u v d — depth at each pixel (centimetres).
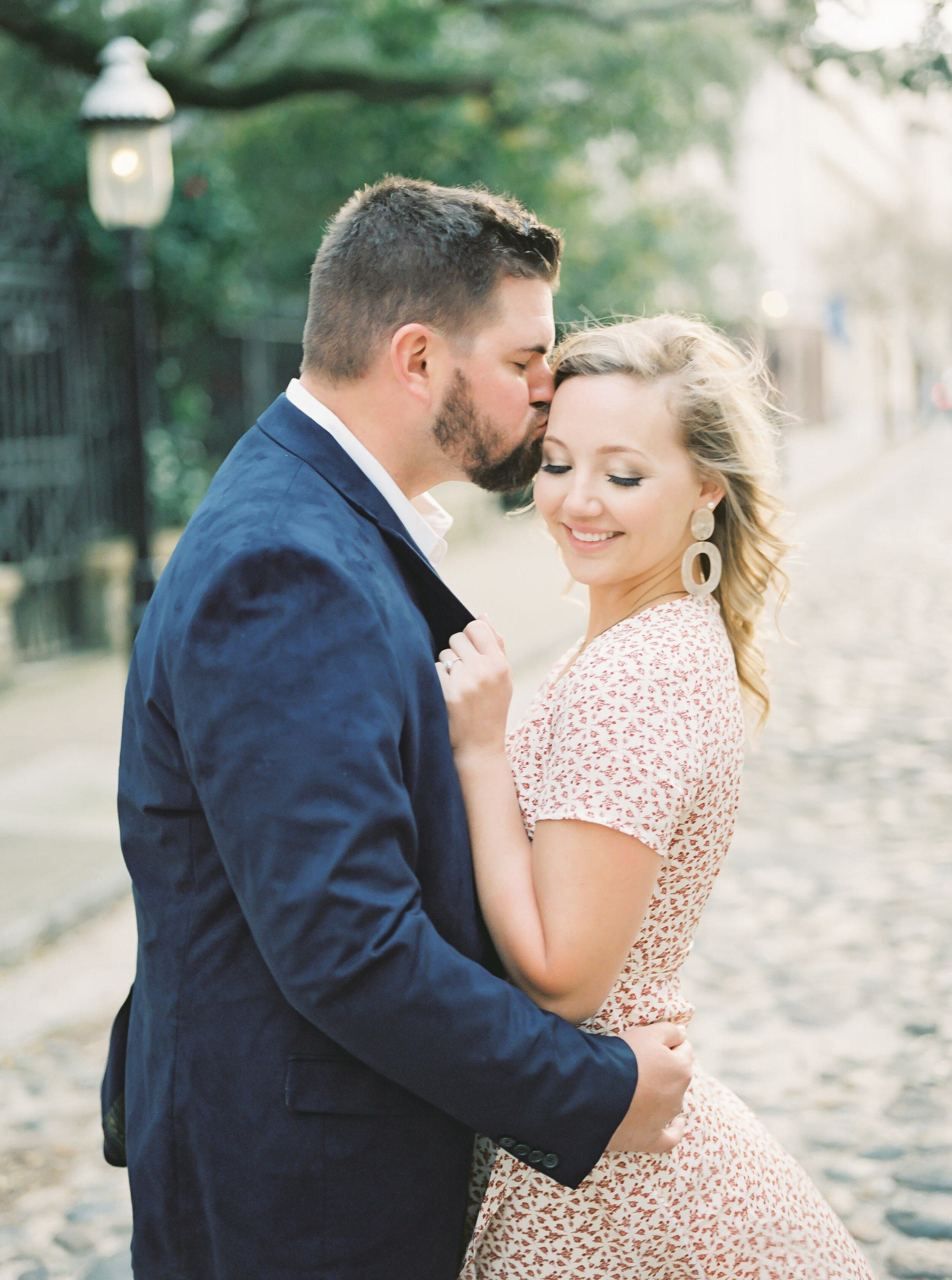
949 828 532
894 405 4838
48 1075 361
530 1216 156
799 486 1986
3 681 834
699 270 1792
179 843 140
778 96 3297
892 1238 273
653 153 1173
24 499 890
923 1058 348
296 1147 136
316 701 126
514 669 848
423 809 141
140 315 646
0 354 862
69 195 894
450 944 143
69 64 864
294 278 1298
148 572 654
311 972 125
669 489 154
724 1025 372
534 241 149
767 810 571
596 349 156
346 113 1188
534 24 1009
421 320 145
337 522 139
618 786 141
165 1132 142
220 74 1025
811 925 441
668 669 148
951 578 1206
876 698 770
